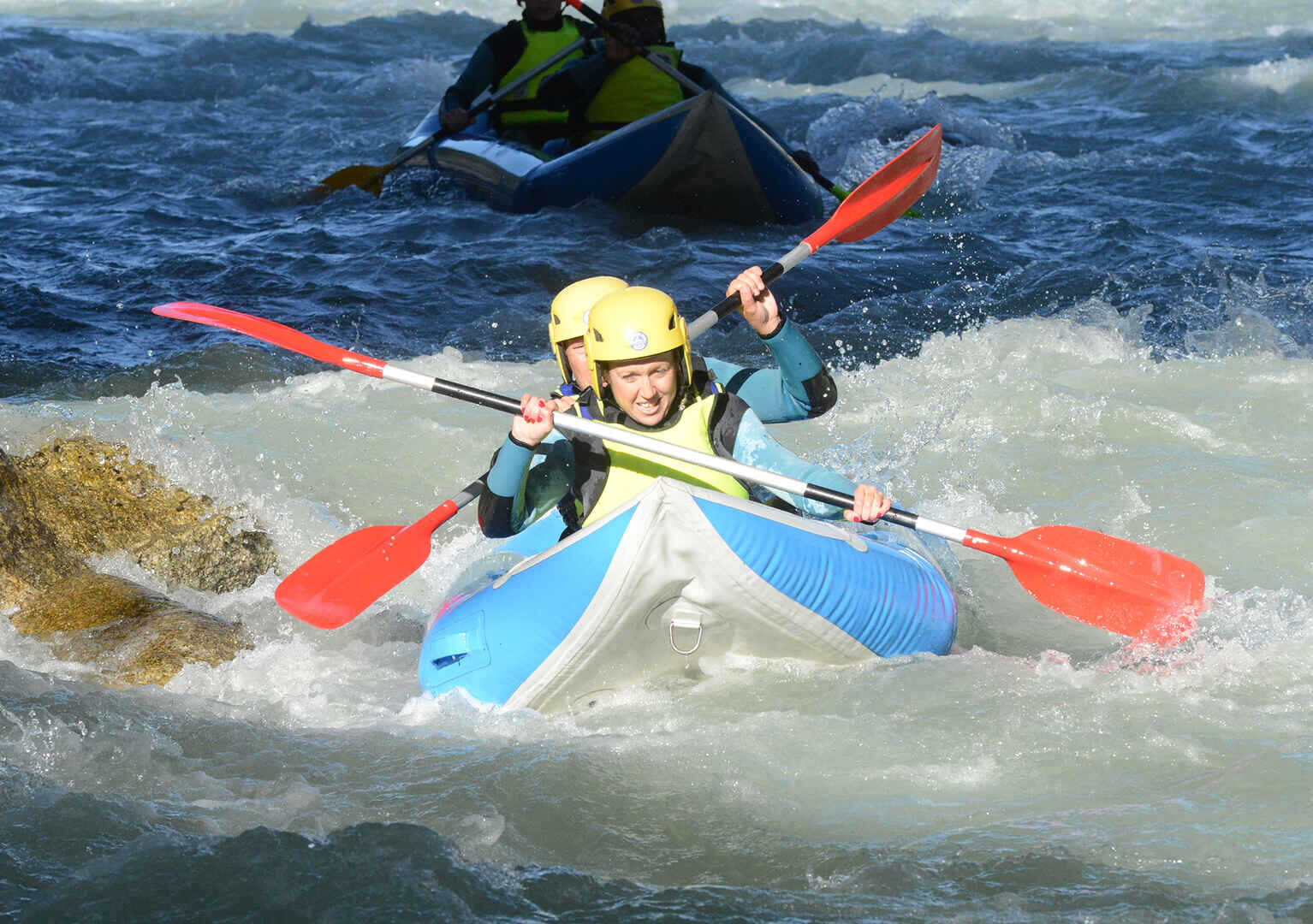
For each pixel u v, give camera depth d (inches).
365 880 459.2
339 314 1315.2
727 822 500.4
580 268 1470.2
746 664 626.2
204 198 1831.9
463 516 884.6
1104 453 941.2
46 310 1310.3
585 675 599.8
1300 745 535.2
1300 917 419.8
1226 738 544.1
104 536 783.7
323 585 657.0
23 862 473.7
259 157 2149.4
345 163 2101.4
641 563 574.2
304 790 529.0
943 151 2006.6
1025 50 3090.6
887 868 461.1
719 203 1688.0
